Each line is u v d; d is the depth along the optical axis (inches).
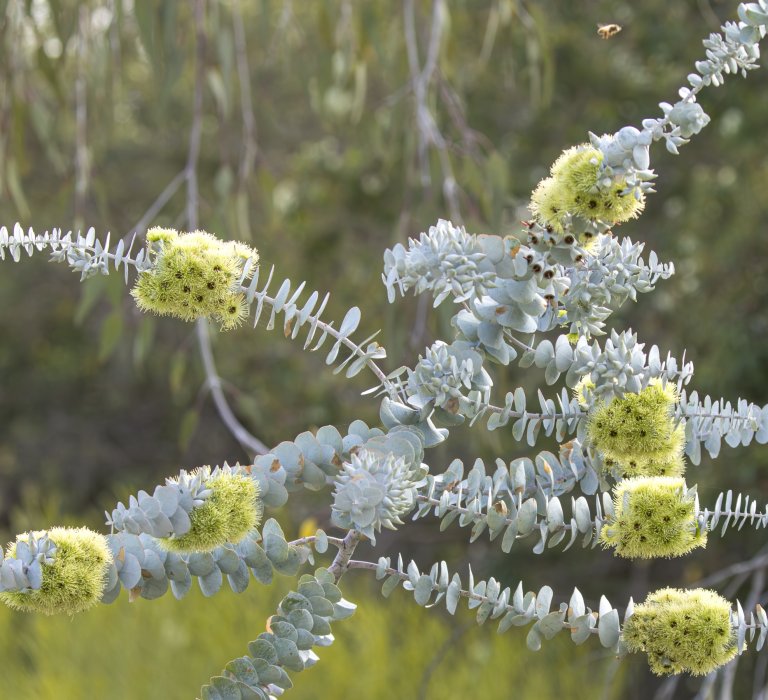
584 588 218.2
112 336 126.2
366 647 173.5
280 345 240.2
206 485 58.2
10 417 340.2
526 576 218.5
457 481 60.6
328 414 226.4
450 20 144.6
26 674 188.7
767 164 211.5
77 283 320.5
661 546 59.7
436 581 60.4
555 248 59.1
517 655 175.0
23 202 138.5
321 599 59.1
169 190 125.1
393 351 132.0
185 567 58.9
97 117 140.9
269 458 59.2
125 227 286.7
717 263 205.9
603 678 170.6
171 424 321.7
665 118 57.9
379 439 59.0
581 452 61.6
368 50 148.1
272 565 59.6
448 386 59.6
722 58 57.7
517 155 235.3
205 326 125.3
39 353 341.7
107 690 171.0
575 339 61.2
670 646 59.2
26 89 139.0
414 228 152.2
